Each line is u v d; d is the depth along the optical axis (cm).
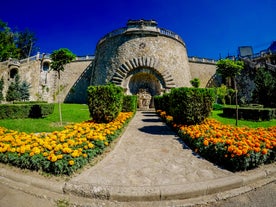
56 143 508
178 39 2850
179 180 405
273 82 1866
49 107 1377
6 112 1216
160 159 538
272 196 369
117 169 461
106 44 2803
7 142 539
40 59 3303
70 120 1219
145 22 2628
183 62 2891
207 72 3750
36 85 3186
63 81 3450
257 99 1986
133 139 771
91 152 495
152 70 2530
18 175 411
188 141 683
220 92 3023
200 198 359
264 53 3722
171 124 993
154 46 2589
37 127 952
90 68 3512
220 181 396
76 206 330
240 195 373
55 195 358
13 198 346
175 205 337
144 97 2608
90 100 895
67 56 1120
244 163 450
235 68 1220
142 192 352
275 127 745
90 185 369
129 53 2564
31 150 457
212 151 523
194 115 820
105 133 630
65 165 405
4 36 4125
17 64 2956
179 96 862
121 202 345
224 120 1307
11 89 2742
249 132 616
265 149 475
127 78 2500
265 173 455
